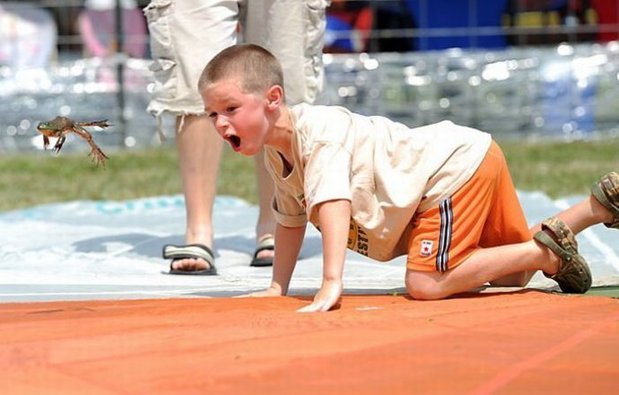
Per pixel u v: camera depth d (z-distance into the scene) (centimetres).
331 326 732
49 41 3119
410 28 3144
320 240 1370
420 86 3023
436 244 898
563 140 2980
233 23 1202
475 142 916
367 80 3005
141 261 1256
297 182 916
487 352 650
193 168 1191
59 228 1549
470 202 902
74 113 3006
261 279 1127
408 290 911
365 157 896
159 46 1196
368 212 905
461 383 586
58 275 1141
